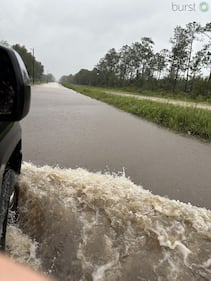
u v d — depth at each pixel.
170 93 47.16
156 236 3.06
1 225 2.15
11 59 1.85
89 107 18.81
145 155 6.64
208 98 35.97
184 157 6.64
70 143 7.38
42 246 2.84
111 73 85.06
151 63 67.38
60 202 3.52
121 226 3.20
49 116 12.80
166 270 2.65
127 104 18.94
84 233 3.05
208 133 9.16
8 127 2.27
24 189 3.56
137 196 3.91
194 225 3.31
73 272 2.58
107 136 8.59
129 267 2.66
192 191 4.64
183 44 49.72
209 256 2.83
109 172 5.31
